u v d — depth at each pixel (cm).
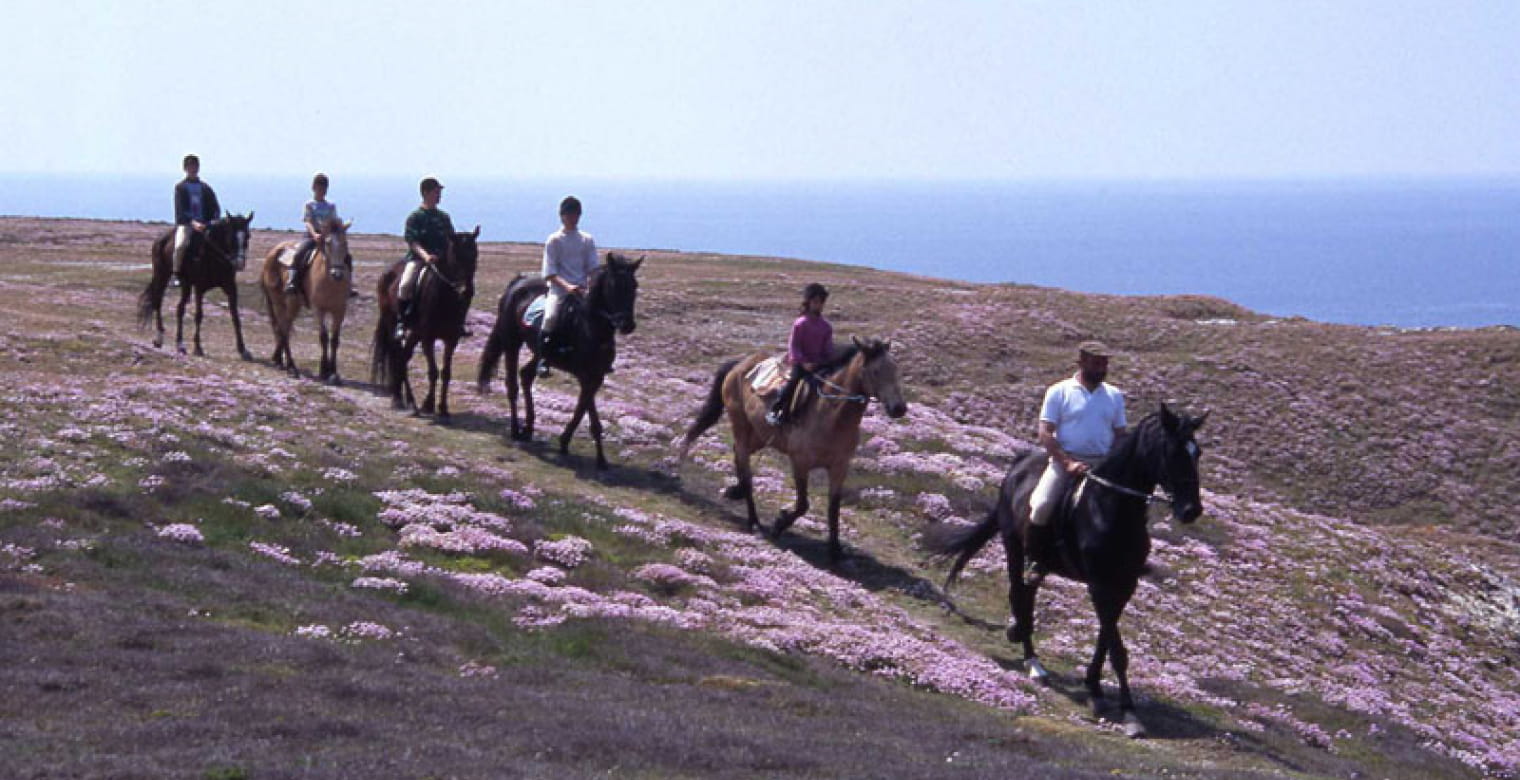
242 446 1908
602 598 1527
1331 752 1534
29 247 5928
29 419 1839
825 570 1909
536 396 2812
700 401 3184
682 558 1752
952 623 1764
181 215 2798
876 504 2300
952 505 2341
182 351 2809
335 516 1680
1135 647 1800
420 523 1694
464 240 2350
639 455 2425
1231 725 1471
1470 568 2966
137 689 923
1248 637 2069
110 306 3741
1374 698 1880
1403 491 4622
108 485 1596
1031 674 1538
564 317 2162
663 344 4750
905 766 934
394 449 2089
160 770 727
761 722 1075
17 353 2342
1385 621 2389
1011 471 1510
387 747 828
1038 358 5434
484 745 871
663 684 1238
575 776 797
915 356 5244
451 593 1443
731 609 1598
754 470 2436
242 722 862
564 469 2212
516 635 1329
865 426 2962
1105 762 1123
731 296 5856
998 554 2116
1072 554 1371
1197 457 1262
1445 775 1562
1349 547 2852
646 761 869
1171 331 5988
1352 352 5794
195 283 2812
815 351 1884
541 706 1017
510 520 1798
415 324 2405
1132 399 5084
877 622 1667
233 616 1224
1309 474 4694
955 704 1363
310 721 875
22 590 1173
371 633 1224
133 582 1283
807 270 7669
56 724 823
